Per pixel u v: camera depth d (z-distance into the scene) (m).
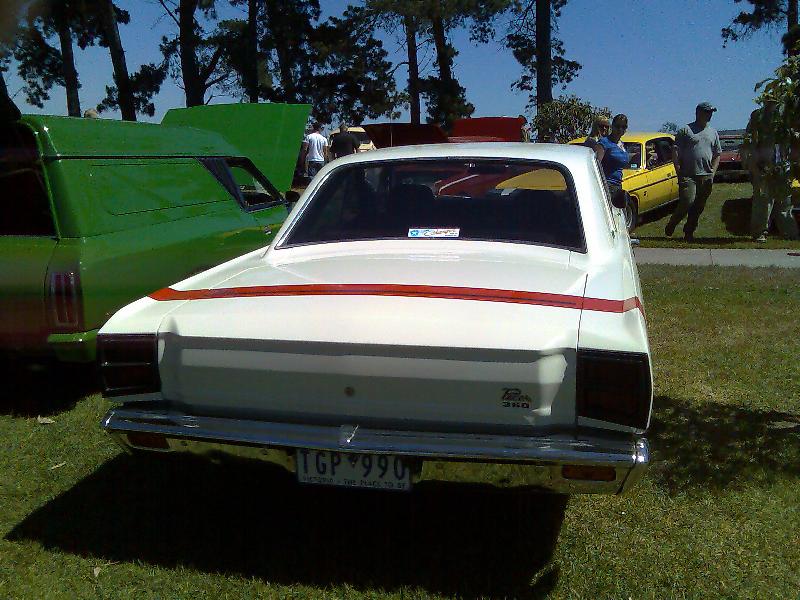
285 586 2.86
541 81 27.16
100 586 2.84
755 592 2.74
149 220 4.95
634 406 2.44
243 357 2.69
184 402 2.81
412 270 3.06
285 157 8.32
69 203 4.37
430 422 2.59
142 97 32.91
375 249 3.45
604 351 2.46
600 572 2.88
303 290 2.88
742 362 5.25
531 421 2.51
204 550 3.10
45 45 26.33
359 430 2.61
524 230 3.47
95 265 4.30
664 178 12.42
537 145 3.94
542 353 2.46
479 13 27.19
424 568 2.96
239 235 5.74
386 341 2.54
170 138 5.59
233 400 2.75
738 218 12.80
